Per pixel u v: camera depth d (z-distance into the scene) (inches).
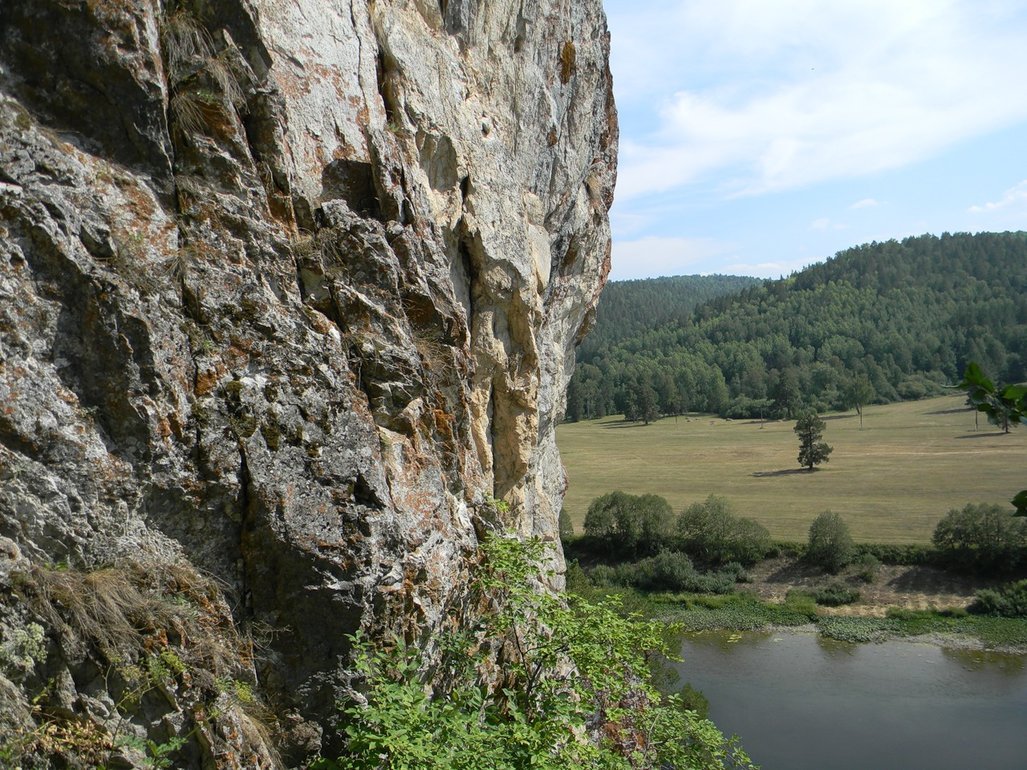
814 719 1283.2
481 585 308.3
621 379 6924.2
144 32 222.2
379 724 233.8
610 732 384.5
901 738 1211.2
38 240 195.8
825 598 1999.3
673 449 4569.4
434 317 313.7
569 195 530.9
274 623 230.4
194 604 213.0
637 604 1307.8
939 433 4431.6
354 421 253.1
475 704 272.4
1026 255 7859.3
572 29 509.4
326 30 316.8
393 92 348.2
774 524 2588.6
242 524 225.9
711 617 1913.1
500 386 428.8
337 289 272.2
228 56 254.1
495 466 436.8
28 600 180.9
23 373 190.1
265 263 245.8
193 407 219.5
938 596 1975.9
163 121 227.1
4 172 194.2
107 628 193.0
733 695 1390.3
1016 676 1473.9
